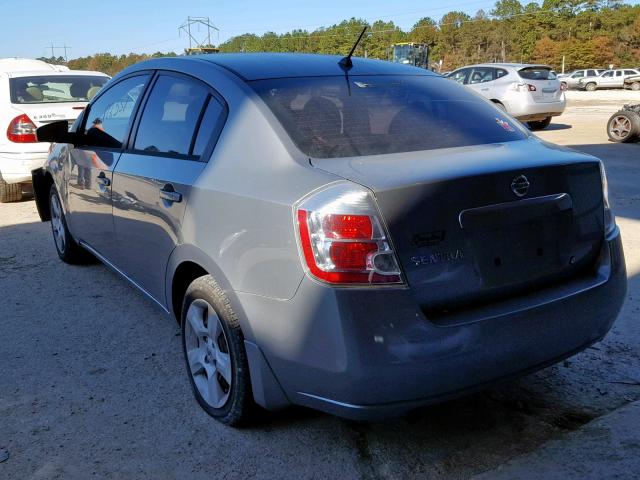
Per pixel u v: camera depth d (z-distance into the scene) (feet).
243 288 8.53
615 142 42.98
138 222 11.68
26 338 13.14
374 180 7.64
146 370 11.66
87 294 15.70
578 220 9.05
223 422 9.68
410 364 7.43
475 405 10.25
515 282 8.39
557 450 8.85
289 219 7.84
